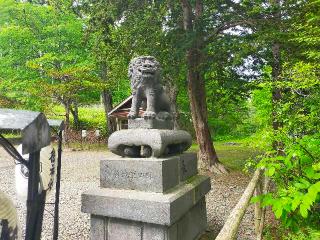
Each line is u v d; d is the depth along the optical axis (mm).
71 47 18781
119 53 9578
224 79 9695
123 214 3477
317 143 2822
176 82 10508
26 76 18531
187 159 4477
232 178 9312
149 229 3455
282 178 3006
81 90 18562
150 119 3943
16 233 1321
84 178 9461
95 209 3641
